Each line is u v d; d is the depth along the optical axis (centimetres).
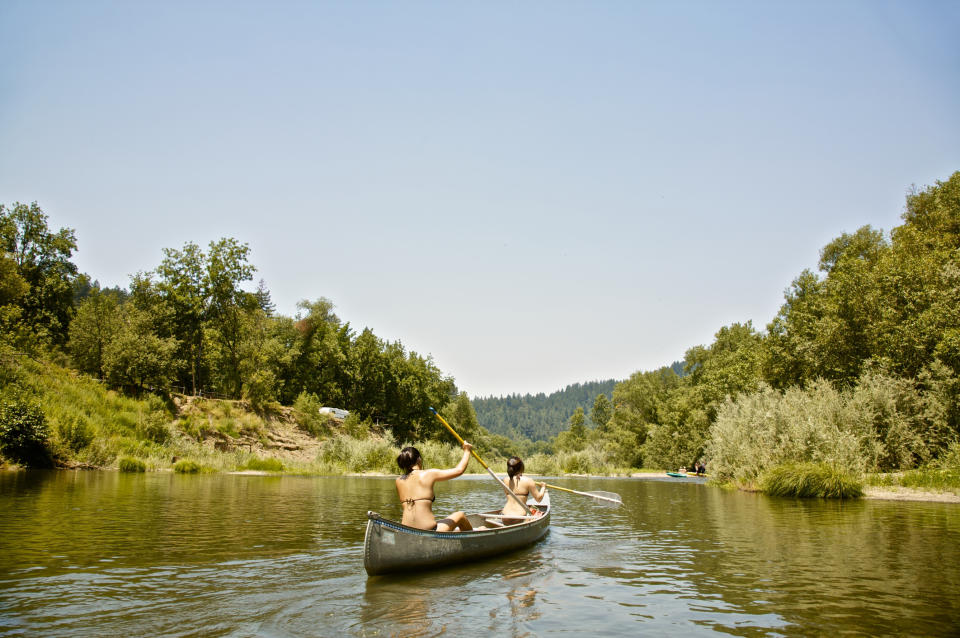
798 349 2866
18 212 4694
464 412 7556
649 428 5844
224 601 503
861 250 3594
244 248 4788
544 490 1136
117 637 406
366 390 6412
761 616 477
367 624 448
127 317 4025
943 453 1883
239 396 4584
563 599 531
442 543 669
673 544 846
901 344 2255
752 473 2034
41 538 780
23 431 2066
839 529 971
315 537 848
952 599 526
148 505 1180
